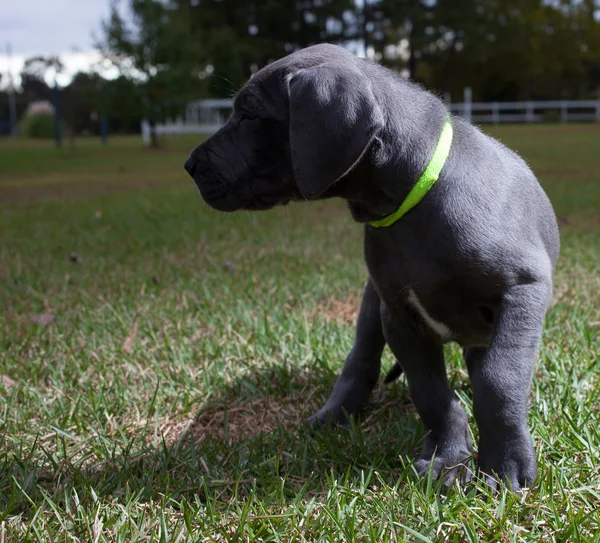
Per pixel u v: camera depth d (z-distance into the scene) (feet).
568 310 4.43
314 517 2.72
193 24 36.47
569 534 2.53
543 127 33.65
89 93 26.61
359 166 2.90
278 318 4.53
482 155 2.96
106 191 12.60
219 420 3.56
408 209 2.87
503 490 2.72
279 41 38.65
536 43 47.50
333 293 5.08
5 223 8.80
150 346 4.28
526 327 2.80
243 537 2.60
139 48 25.95
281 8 37.70
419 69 48.57
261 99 3.01
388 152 2.86
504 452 2.80
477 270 2.81
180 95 26.50
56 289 5.48
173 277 5.63
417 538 2.55
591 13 49.70
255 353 4.12
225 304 4.83
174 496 2.89
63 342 4.35
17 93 53.88
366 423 3.50
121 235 7.67
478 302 2.91
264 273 5.65
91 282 5.59
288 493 2.88
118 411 3.61
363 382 3.53
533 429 3.17
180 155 22.61
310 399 3.70
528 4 45.62
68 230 8.07
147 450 3.21
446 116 3.00
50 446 3.35
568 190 10.05
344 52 3.04
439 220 2.84
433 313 2.97
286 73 2.97
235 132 3.07
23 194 12.50
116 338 4.39
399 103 2.91
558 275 5.28
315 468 3.05
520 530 2.58
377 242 3.00
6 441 3.34
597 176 11.94
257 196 3.08
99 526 2.67
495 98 51.49
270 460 3.07
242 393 3.76
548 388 3.52
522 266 2.82
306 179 2.72
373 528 2.60
